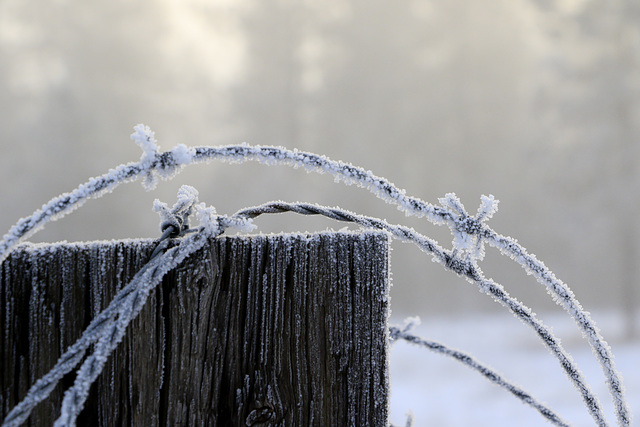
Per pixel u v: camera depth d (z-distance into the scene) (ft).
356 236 3.07
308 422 3.05
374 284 3.07
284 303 3.05
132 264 3.03
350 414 3.05
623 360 28.60
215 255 3.04
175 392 3.02
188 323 3.03
